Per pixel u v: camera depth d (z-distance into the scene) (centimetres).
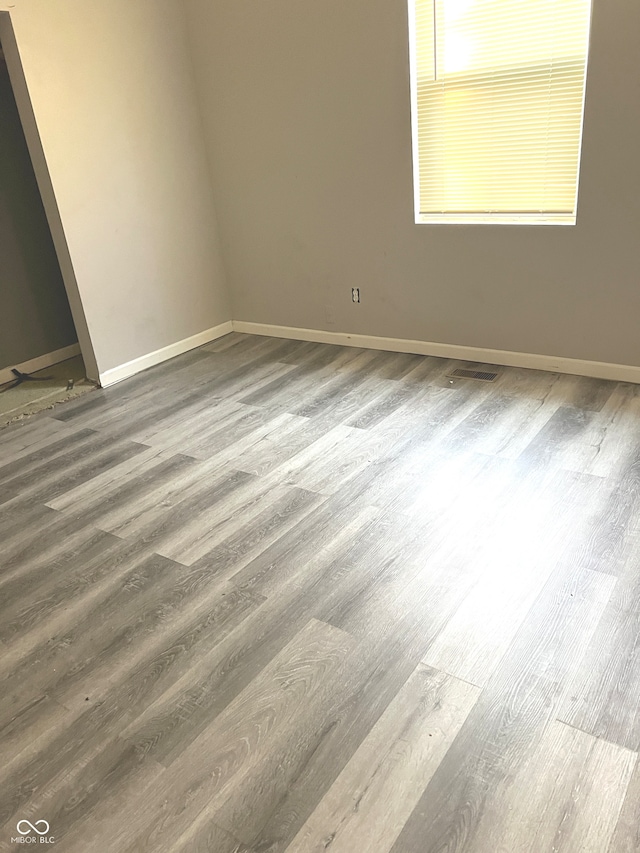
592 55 296
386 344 427
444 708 173
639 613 197
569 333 355
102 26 375
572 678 178
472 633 196
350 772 159
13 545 262
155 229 431
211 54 416
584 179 320
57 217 377
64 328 477
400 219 386
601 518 241
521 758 158
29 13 340
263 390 388
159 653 201
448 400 347
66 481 307
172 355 461
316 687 183
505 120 335
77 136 375
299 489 280
